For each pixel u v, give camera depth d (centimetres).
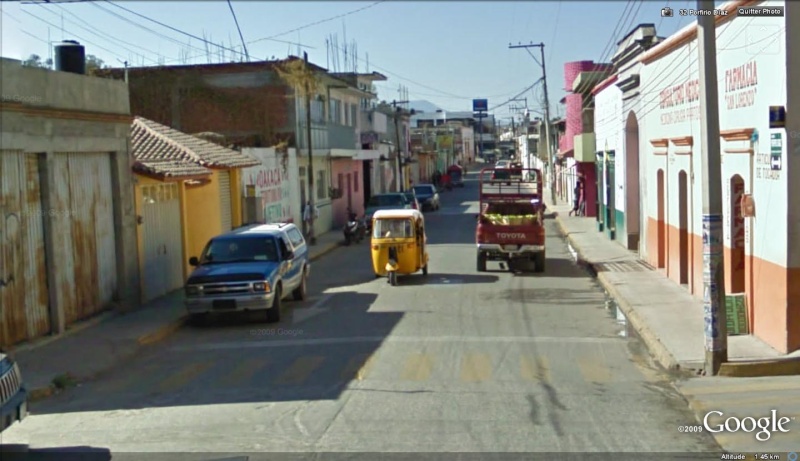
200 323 1766
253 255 1791
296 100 3675
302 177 3734
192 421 971
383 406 1019
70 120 1630
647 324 1500
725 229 1444
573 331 1537
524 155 9525
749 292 1329
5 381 795
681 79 1864
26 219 1477
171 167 2088
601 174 3531
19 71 1450
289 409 1012
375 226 2261
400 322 1652
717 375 1149
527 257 2433
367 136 5288
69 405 1094
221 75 3700
